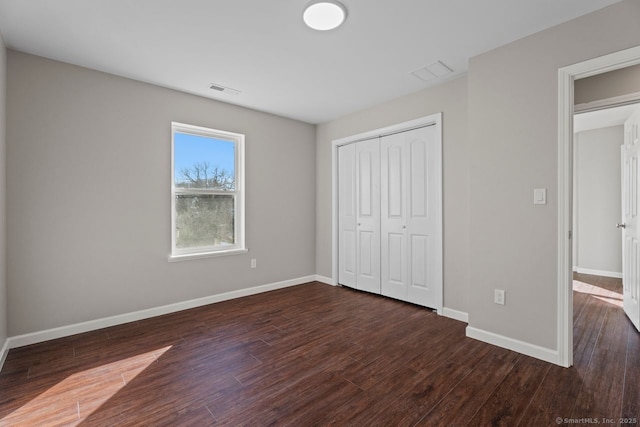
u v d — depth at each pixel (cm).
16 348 238
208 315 313
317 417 160
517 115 228
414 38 227
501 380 192
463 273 295
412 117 334
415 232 341
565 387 184
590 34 197
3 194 225
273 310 328
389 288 370
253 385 189
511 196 231
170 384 190
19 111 241
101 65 267
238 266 376
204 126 343
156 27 212
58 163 258
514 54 230
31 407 169
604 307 329
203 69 276
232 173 378
